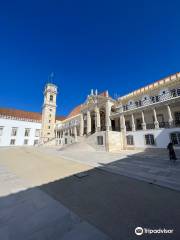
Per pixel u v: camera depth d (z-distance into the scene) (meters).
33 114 64.69
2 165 11.52
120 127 28.89
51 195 5.43
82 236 3.11
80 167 10.51
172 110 22.91
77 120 43.53
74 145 27.20
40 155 18.25
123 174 8.37
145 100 25.95
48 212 4.16
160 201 4.86
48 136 56.34
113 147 24.62
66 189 6.07
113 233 3.23
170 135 19.70
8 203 4.75
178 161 12.33
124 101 30.78
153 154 17.86
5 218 3.84
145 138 22.84
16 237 3.10
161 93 24.12
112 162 12.33
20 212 4.16
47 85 61.50
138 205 4.60
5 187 6.29
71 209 4.35
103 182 7.02
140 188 6.17
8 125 52.75
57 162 12.72
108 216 3.95
